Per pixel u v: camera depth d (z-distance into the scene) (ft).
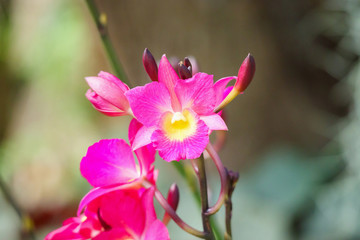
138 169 1.65
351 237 3.13
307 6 3.42
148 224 1.60
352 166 3.07
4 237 4.07
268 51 3.56
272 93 3.67
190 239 3.19
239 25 3.50
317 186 3.40
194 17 3.51
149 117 1.59
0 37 7.49
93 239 1.60
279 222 3.25
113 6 3.64
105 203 1.60
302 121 3.70
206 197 1.61
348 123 3.29
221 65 3.59
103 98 1.63
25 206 5.39
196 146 1.57
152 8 3.55
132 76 3.87
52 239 1.63
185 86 1.59
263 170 3.62
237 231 3.27
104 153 1.64
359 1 3.00
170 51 3.64
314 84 3.65
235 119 3.74
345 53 3.42
